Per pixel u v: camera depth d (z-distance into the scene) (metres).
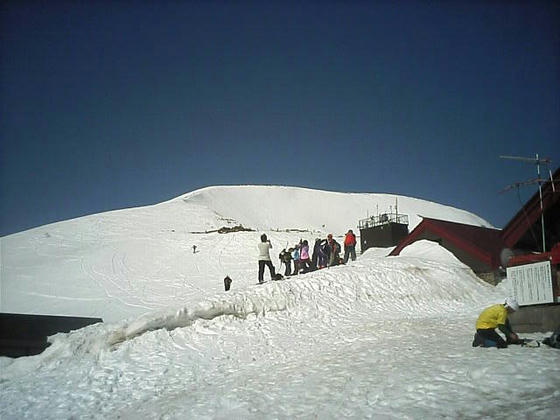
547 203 23.42
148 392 11.62
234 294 17.95
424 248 27.66
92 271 44.97
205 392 10.60
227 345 14.91
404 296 20.58
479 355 10.28
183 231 74.81
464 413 7.41
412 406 7.85
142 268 45.72
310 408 8.41
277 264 43.84
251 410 8.66
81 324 17.98
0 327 15.97
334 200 151.25
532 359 9.52
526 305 13.38
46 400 11.42
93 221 78.56
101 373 12.90
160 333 15.13
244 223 118.88
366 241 45.88
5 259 53.81
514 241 24.41
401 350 11.94
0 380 12.89
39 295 37.56
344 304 19.19
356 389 8.95
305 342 15.12
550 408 7.18
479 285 23.25
